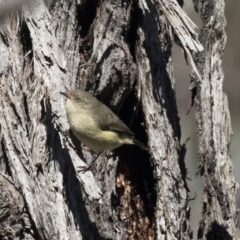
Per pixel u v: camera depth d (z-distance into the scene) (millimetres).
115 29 11703
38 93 10906
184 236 11961
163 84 12445
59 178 10477
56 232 10148
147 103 12023
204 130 12953
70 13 11883
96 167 11688
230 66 20641
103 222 10992
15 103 11070
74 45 11805
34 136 10719
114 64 11492
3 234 10234
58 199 10344
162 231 11609
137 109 12086
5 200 10219
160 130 12000
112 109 11922
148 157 12273
